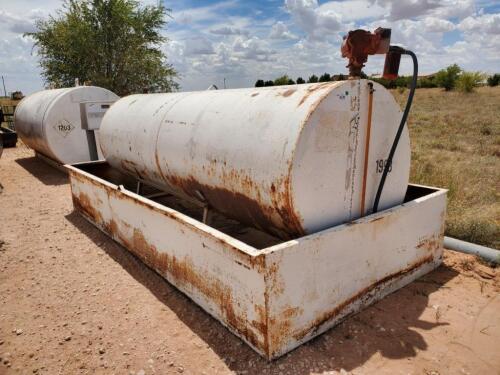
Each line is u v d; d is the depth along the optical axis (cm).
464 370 245
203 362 257
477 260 394
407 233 330
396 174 337
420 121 1748
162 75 1838
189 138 351
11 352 276
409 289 340
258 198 285
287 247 242
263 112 291
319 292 268
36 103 880
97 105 653
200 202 386
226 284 272
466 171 746
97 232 493
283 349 253
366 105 288
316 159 265
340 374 239
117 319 310
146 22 1770
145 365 258
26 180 796
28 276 387
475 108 2325
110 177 606
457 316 301
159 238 353
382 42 277
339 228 274
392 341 271
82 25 1609
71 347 279
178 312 315
